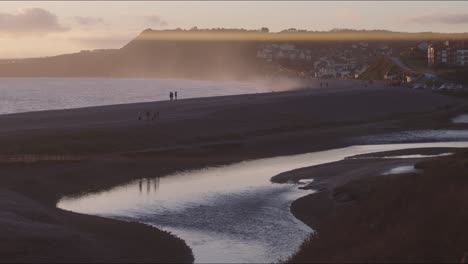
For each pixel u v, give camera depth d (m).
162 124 81.38
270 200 43.44
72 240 31.52
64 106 158.38
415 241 25.22
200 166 60.50
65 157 60.38
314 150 73.50
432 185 32.69
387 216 30.53
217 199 44.22
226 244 32.75
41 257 28.66
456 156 47.00
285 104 110.81
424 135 88.56
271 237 34.03
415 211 29.08
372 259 24.59
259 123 90.62
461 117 115.06
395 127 96.88
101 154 64.00
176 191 47.47
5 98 196.12
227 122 88.75
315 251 28.67
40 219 35.97
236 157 66.62
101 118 89.19
